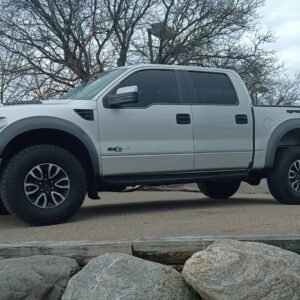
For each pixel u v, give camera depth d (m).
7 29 18.16
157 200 9.13
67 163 5.95
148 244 4.20
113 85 6.48
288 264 3.74
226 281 3.65
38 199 5.80
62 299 3.92
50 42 18.52
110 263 3.88
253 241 4.20
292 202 7.69
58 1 18.12
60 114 6.02
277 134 7.46
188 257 4.18
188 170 6.82
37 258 4.15
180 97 6.87
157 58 19.20
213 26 19.34
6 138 5.71
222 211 6.79
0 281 3.88
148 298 3.66
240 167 7.21
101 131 6.25
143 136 6.50
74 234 5.08
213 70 7.26
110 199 9.73
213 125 6.97
